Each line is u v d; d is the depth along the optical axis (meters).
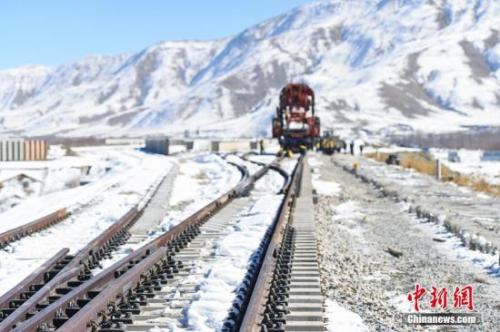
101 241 13.05
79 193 24.75
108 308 7.86
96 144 135.88
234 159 53.94
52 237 14.84
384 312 9.10
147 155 65.75
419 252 14.02
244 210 19.55
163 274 10.09
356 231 17.03
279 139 62.12
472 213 20.58
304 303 8.45
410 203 23.02
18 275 10.93
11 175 38.25
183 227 14.37
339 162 50.66
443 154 83.38
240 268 10.59
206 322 7.78
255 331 7.07
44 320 7.08
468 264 12.70
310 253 11.59
